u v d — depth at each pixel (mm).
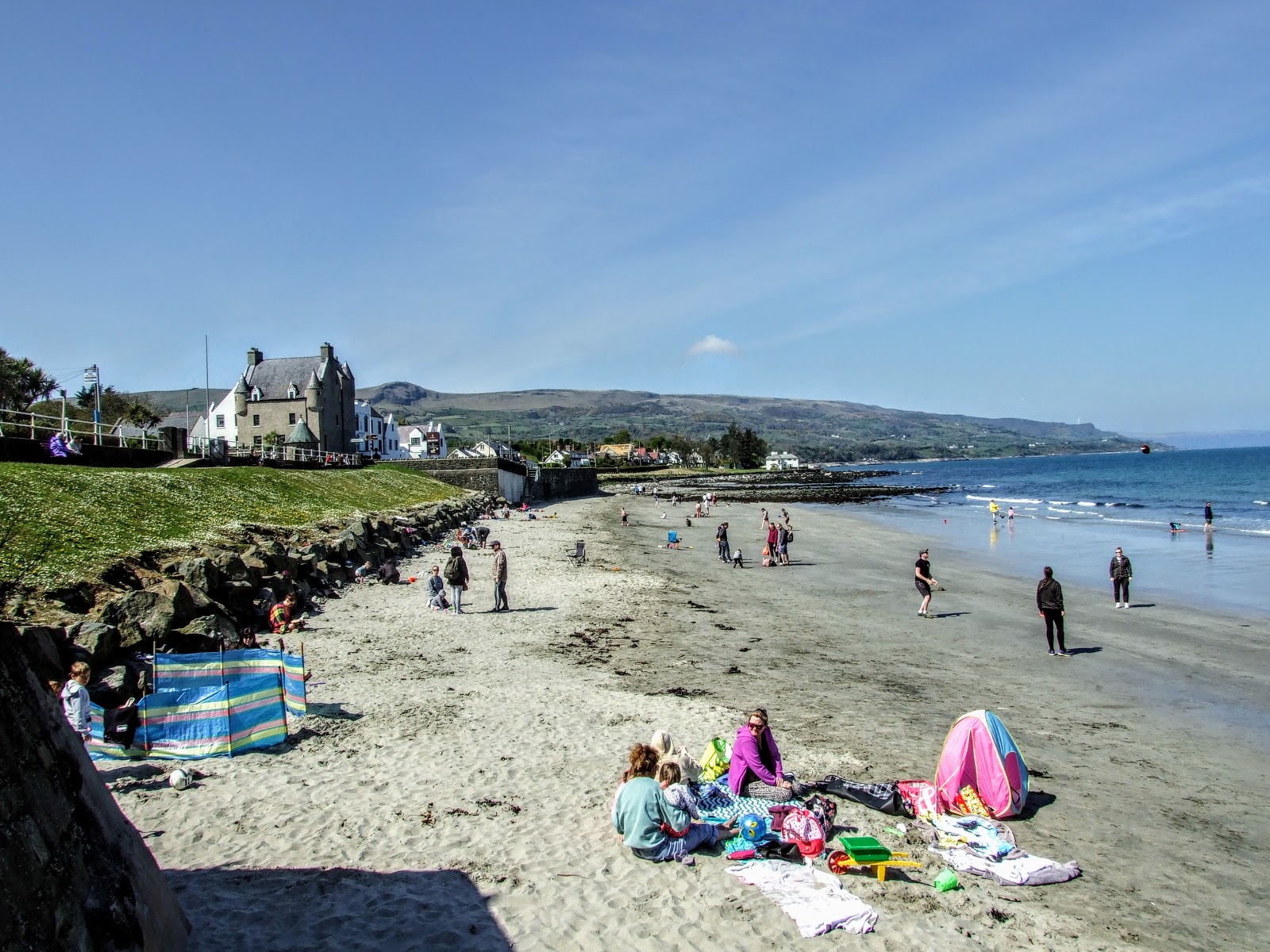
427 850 9180
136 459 37469
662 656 19734
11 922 4535
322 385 89812
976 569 37156
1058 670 19156
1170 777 12609
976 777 10898
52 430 32719
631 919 7965
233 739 11805
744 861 9203
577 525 58125
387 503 46438
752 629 23391
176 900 7203
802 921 7945
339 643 19125
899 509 81062
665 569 36219
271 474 39469
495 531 51594
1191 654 20844
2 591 11125
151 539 20578
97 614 14570
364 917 7789
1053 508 79125
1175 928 8375
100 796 6453
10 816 4918
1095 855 9977
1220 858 9992
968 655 20609
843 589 31250
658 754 10320
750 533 55000
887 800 10555
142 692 13141
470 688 15867
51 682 12023
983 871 9211
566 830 9828
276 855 8930
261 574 21297
